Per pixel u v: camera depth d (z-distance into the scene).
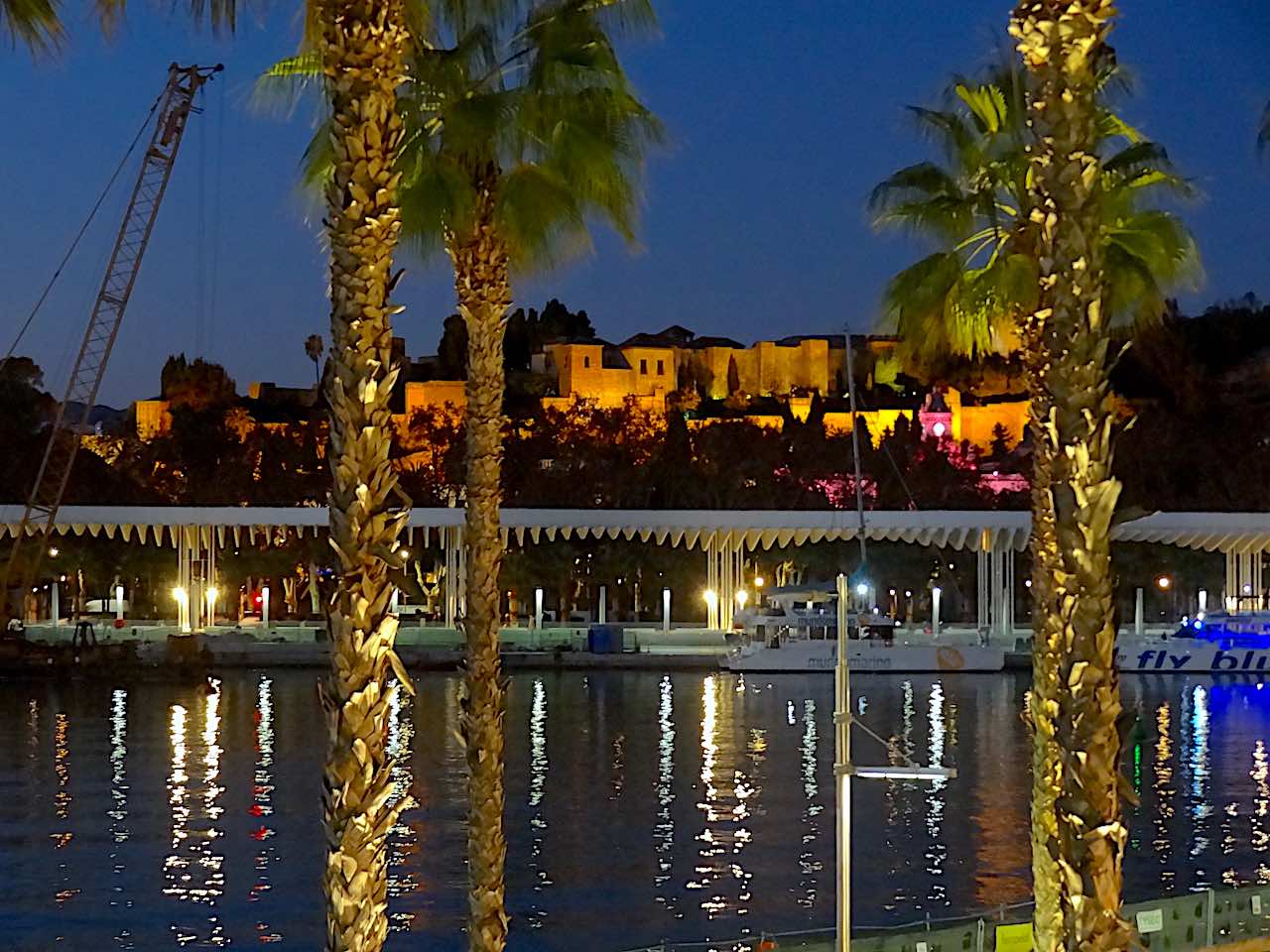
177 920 34.06
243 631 102.94
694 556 114.88
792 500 133.88
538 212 21.27
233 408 174.88
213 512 98.69
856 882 38.44
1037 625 19.50
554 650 96.19
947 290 25.16
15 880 37.84
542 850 42.38
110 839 43.16
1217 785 54.19
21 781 53.44
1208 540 99.25
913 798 50.72
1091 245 11.75
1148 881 39.03
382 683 12.64
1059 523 11.70
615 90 21.98
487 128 20.53
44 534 99.62
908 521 98.31
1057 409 11.73
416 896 36.12
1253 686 88.94
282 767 56.84
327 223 12.70
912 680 89.88
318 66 15.95
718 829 45.47
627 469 133.50
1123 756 11.73
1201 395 144.00
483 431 21.31
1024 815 47.50
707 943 27.03
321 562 113.81
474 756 21.00
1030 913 30.25
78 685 85.00
